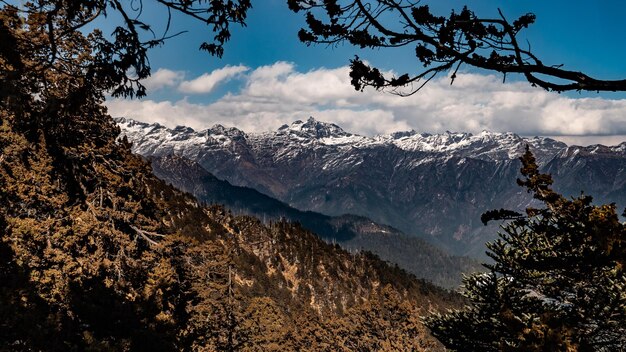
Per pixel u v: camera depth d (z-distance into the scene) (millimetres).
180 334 15375
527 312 11531
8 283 11906
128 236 24344
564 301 11117
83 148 22000
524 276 11484
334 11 4801
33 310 10695
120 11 5449
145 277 22609
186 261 27828
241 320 41125
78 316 12438
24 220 19250
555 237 10031
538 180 8961
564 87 4117
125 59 5688
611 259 7258
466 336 12930
